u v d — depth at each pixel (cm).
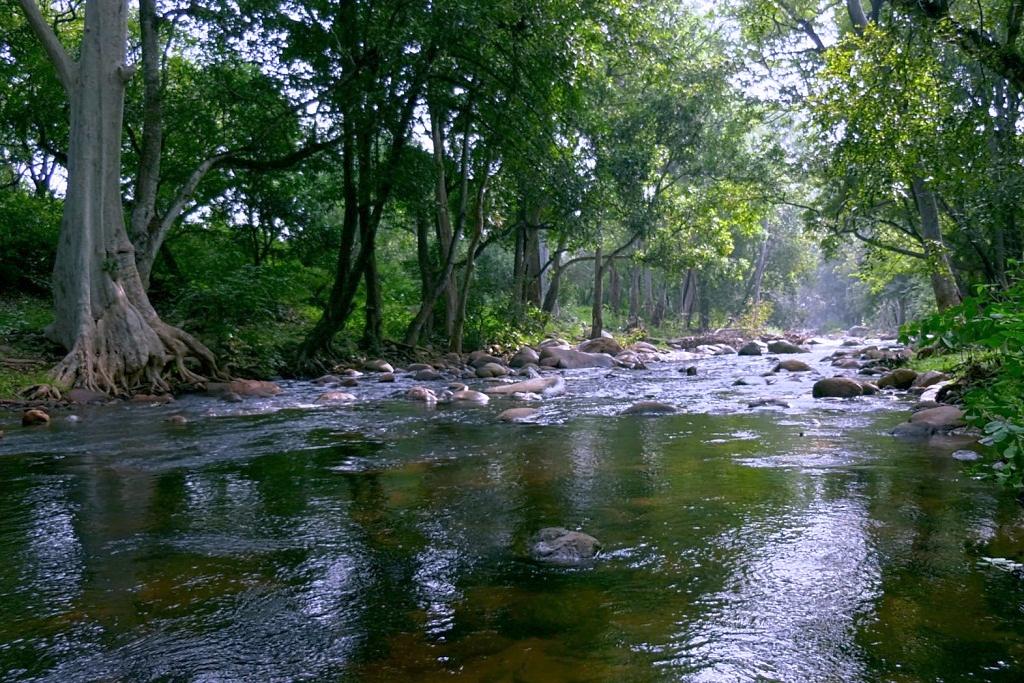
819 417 813
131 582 325
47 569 344
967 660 229
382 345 2008
